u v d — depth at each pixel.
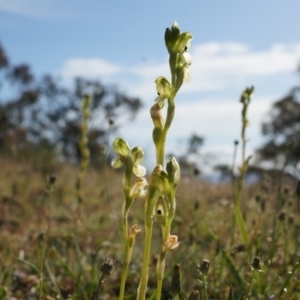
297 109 2.85
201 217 0.58
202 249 0.50
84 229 0.60
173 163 0.24
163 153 0.25
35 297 0.42
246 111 0.46
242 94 0.46
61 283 0.44
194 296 0.26
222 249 0.43
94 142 2.88
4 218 0.70
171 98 0.25
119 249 0.53
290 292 0.36
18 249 0.53
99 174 1.39
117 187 1.13
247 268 0.41
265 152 2.62
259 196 0.49
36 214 0.75
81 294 0.42
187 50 0.25
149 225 0.24
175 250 0.48
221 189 0.92
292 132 2.84
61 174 1.32
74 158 4.34
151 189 0.24
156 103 0.25
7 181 1.05
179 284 0.27
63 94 4.55
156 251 0.50
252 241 0.41
